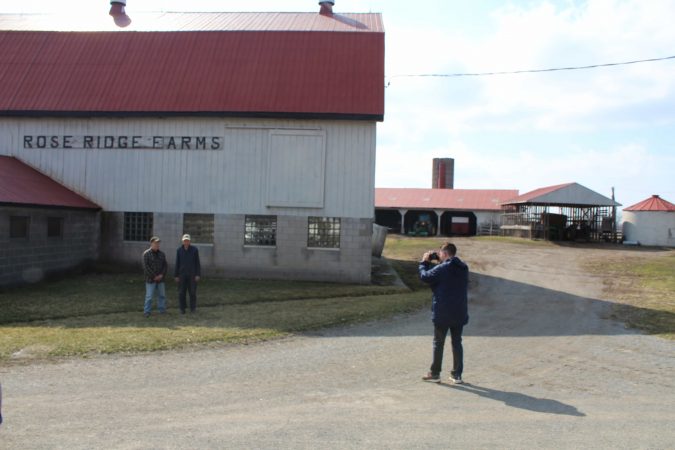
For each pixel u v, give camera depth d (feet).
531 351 33.12
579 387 25.22
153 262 42.60
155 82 69.31
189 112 66.13
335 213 65.98
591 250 113.50
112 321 39.73
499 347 34.19
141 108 66.69
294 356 30.45
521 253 105.81
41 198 58.44
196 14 88.94
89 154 68.13
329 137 66.18
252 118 66.39
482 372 27.84
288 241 66.39
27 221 56.34
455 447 17.56
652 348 34.27
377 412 21.01
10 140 68.69
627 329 40.78
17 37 75.51
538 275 76.13
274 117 65.57
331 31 74.02
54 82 69.82
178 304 47.91
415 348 32.83
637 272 78.89
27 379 25.08
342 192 65.98
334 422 19.77
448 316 25.13
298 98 66.49
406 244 126.52
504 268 83.87
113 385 24.30
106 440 17.78
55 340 32.68
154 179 67.56
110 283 58.75
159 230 67.46
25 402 21.74
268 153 66.49
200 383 24.85
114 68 71.20
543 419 20.48
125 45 73.92
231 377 25.95
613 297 57.72
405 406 21.83
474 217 186.29
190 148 67.21
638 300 55.62
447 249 25.73
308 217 66.44
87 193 68.08
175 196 67.41
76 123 68.18
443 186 225.97
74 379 25.18
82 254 65.92
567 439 18.40
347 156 65.98
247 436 18.29
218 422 19.66
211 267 67.10
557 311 49.08
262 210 66.59
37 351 30.09
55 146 68.33
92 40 74.74
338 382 25.31
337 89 67.26
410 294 57.72
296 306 47.91
